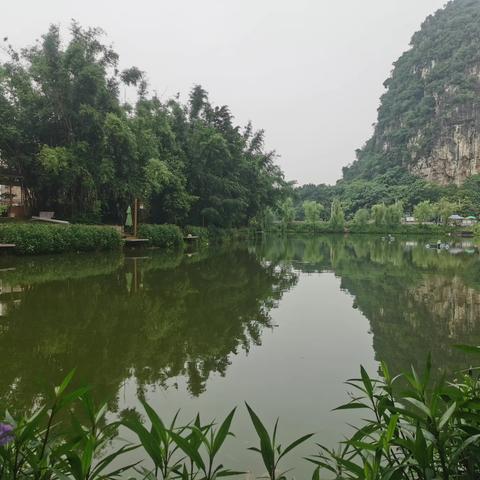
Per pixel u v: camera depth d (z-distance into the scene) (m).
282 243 31.38
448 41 90.00
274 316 6.54
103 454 2.52
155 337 5.20
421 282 10.59
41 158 16.70
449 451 1.46
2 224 12.88
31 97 17.52
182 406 3.26
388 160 91.62
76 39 18.17
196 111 30.08
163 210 23.53
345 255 20.08
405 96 96.25
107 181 17.86
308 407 3.26
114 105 18.66
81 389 1.30
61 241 14.17
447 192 68.81
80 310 6.56
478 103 75.69
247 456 2.54
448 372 4.07
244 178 34.06
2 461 1.30
